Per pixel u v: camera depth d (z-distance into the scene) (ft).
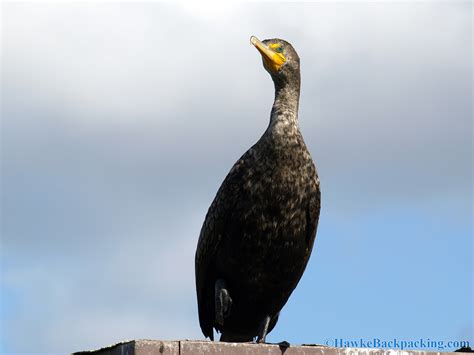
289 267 45.37
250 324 47.21
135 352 35.37
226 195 45.01
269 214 44.32
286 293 46.19
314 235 45.68
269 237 44.52
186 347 36.04
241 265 45.03
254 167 44.45
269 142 44.55
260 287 45.42
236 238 44.86
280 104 46.26
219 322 44.65
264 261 44.86
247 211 44.47
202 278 46.80
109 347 37.04
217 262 45.78
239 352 36.88
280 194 44.21
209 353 36.29
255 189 44.32
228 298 45.11
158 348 35.73
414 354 38.86
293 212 44.52
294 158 44.39
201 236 46.39
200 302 47.73
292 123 45.21
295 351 37.83
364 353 38.45
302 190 44.52
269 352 37.42
